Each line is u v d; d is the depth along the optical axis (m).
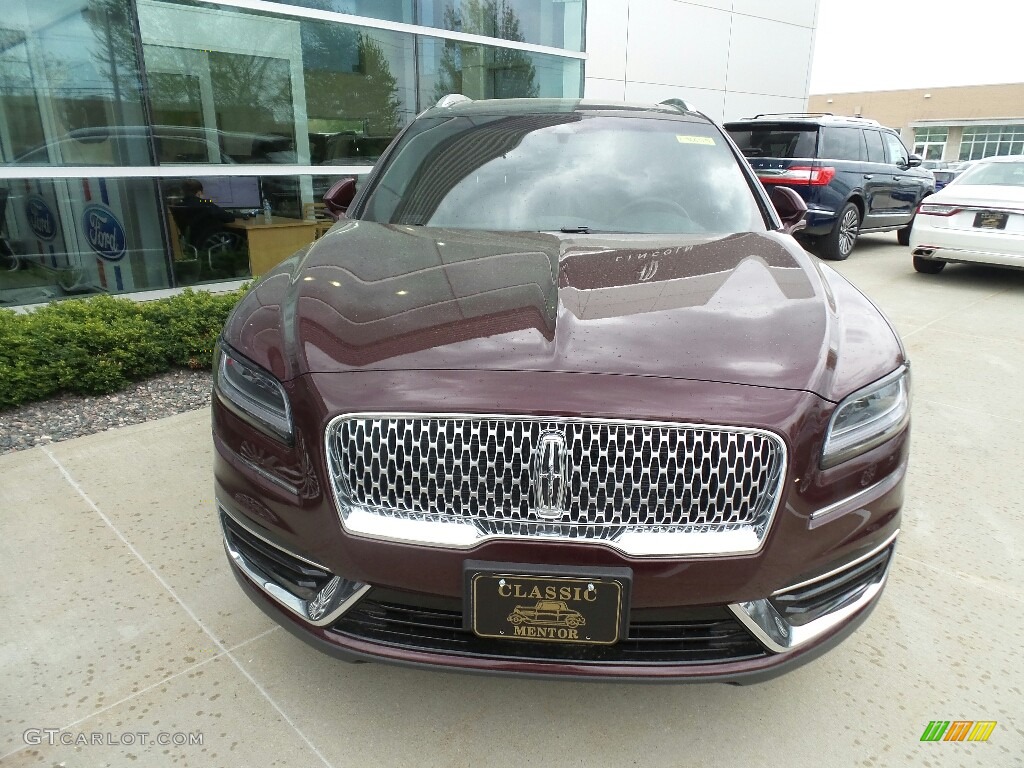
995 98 57.62
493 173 3.04
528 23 8.80
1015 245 7.54
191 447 3.66
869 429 1.81
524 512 1.63
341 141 7.30
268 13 6.52
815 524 1.71
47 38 5.51
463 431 1.61
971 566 2.82
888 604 2.58
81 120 5.76
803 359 1.77
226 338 2.05
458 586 1.64
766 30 12.76
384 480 1.66
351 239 2.56
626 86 10.83
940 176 14.28
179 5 6.02
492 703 2.09
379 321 1.88
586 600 1.61
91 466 3.44
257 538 1.91
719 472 1.62
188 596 2.52
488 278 2.13
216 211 6.56
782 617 1.74
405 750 1.92
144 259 6.25
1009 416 4.36
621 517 1.62
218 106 6.41
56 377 4.14
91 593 2.52
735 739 1.99
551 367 1.68
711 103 12.27
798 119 9.57
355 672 2.20
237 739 1.94
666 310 1.94
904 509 3.24
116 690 2.10
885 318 2.19
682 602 1.64
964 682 2.21
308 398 1.71
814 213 9.46
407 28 7.52
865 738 2.00
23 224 5.61
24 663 2.19
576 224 2.79
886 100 63.81
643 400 1.61
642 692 2.16
